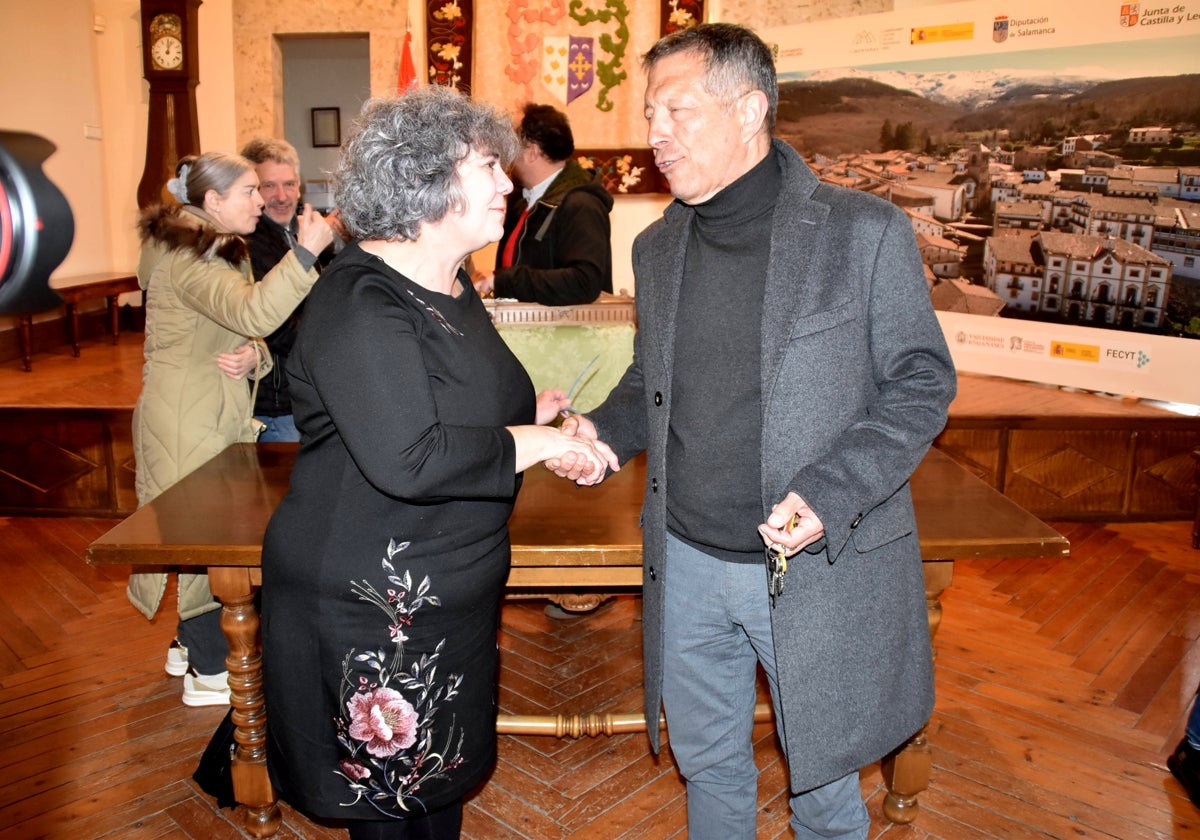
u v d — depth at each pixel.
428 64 5.96
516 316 3.01
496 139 1.39
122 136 6.75
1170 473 4.12
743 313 1.48
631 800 2.29
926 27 4.58
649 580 1.67
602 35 5.83
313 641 1.50
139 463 2.54
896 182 4.78
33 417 4.12
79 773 2.34
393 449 1.31
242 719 2.07
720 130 1.42
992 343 4.62
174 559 1.86
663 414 1.57
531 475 2.36
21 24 5.73
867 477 1.34
